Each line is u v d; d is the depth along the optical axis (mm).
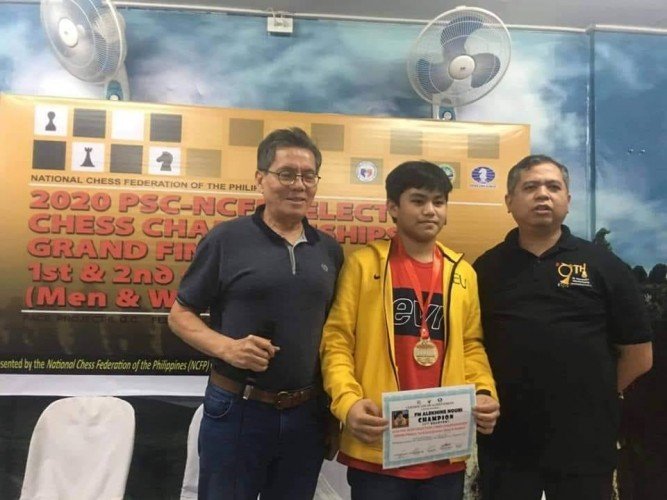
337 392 1496
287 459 1603
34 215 2346
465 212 2518
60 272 2348
